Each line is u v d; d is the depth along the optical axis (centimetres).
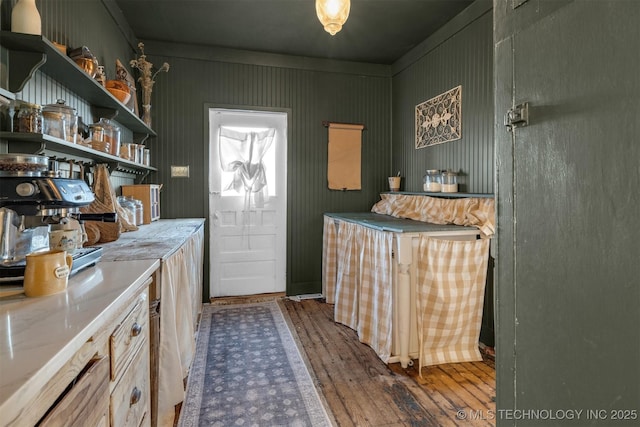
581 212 74
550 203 82
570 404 78
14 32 127
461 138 284
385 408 183
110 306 83
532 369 89
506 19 96
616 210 66
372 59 380
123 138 286
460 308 228
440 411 181
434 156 320
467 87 277
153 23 298
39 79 161
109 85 219
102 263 130
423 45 333
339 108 384
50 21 169
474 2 264
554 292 82
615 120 66
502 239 99
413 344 233
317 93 377
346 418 175
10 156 106
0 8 132
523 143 90
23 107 137
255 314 323
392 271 231
